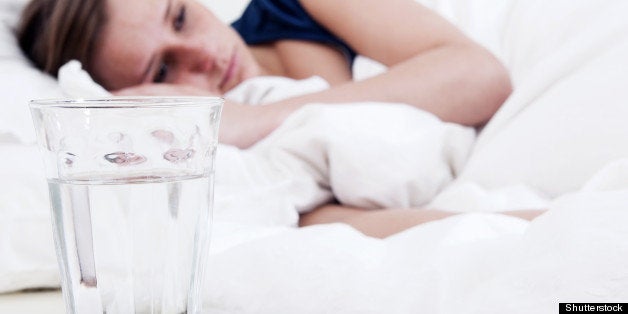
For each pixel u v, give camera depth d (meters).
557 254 0.37
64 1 1.25
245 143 1.05
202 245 0.40
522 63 1.22
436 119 1.03
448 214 0.78
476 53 1.17
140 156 0.37
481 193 0.82
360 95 1.11
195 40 1.28
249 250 0.49
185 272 0.39
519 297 0.35
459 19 1.38
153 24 1.25
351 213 0.90
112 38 1.23
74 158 0.37
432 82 1.12
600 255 0.35
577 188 0.88
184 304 0.39
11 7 1.39
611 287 0.34
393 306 0.40
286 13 1.48
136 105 0.37
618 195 0.41
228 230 0.64
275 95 1.22
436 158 0.97
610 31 0.99
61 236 0.39
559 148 0.89
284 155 0.94
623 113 0.87
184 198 0.38
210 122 0.39
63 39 1.23
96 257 0.38
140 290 0.38
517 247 0.41
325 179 0.96
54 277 0.64
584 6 1.17
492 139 0.97
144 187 0.37
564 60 0.98
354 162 0.91
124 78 1.25
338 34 1.40
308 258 0.46
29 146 0.74
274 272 0.46
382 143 0.92
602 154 0.86
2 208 0.64
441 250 0.45
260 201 0.85
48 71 1.24
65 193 0.38
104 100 0.39
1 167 0.67
